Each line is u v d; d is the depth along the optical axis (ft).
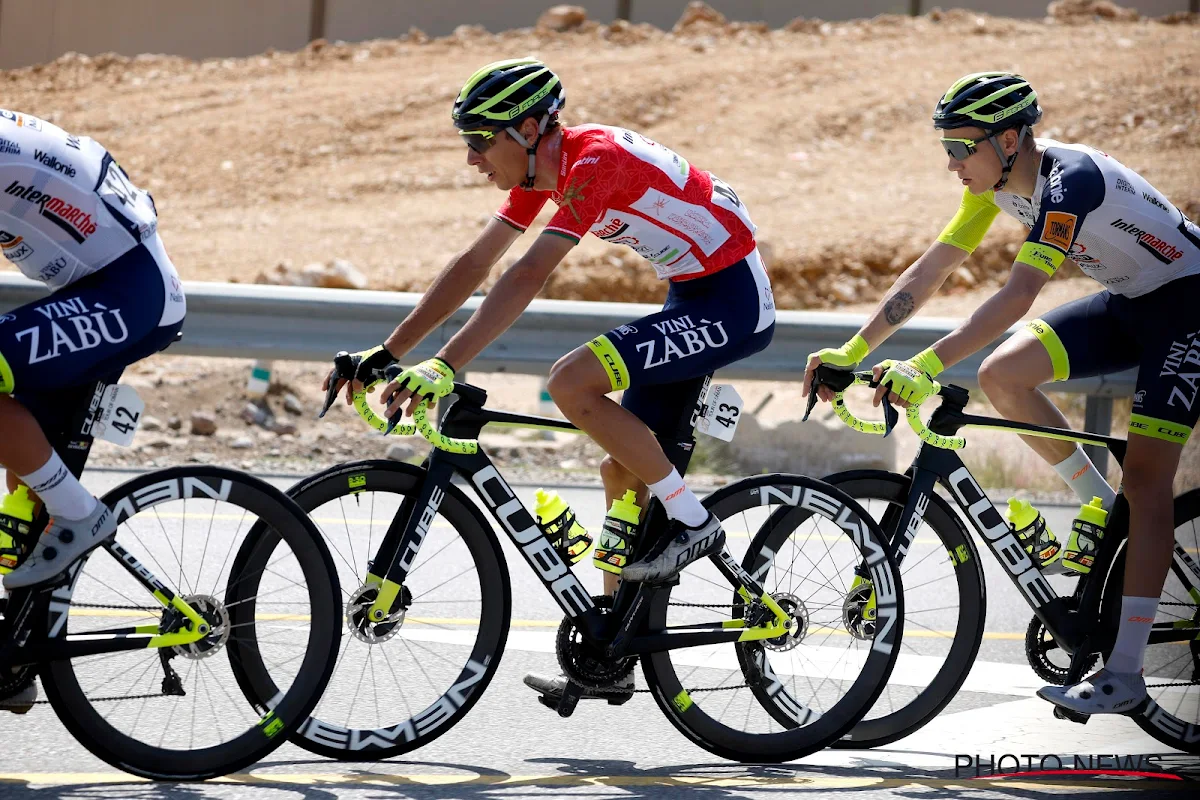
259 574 43.83
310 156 207.51
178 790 41.96
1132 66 237.66
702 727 47.19
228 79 252.21
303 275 142.31
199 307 96.99
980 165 48.52
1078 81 230.89
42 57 299.99
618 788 43.88
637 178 44.86
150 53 302.25
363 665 53.47
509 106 43.88
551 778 44.68
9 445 39.29
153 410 107.76
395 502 46.26
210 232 177.17
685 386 48.01
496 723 50.60
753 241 47.96
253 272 158.81
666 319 46.03
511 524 46.21
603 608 47.52
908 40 260.21
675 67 241.35
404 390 41.37
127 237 41.75
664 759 47.55
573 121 212.64
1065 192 47.16
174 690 43.32
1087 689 47.80
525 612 67.10
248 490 43.09
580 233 43.86
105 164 41.81
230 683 51.19
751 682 48.49
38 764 43.50
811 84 233.14
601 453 110.32
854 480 49.93
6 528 41.04
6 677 41.57
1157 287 49.98
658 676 46.91
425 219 179.93
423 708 48.37
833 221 176.55
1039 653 52.16
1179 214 50.44
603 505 91.09
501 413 45.96
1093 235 49.03
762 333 47.80
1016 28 268.62
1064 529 89.35
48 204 40.11
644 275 149.89
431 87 234.38
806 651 57.72
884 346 100.53
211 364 118.52
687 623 48.19
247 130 217.56
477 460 45.91
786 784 45.32
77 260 41.04
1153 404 49.11
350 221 180.34
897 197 187.83
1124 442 50.55
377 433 110.63
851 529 48.96
